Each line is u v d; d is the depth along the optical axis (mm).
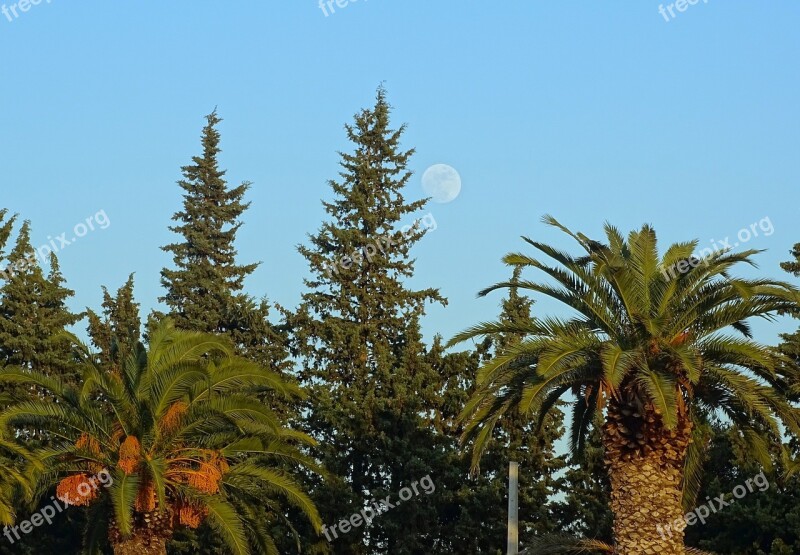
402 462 64875
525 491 63688
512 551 47250
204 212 80375
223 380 44031
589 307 38562
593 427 64000
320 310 75438
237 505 49500
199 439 44875
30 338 69812
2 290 71562
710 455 59562
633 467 38750
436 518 64062
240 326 75000
